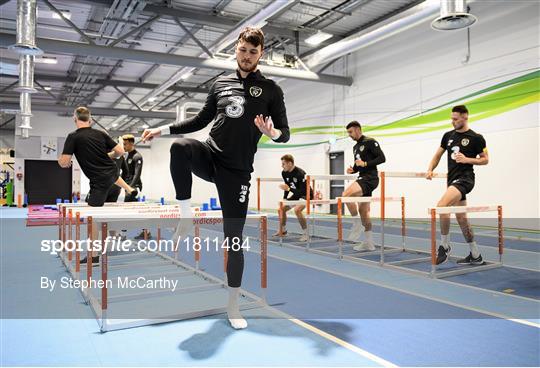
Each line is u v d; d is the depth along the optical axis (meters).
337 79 10.78
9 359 1.88
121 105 18.91
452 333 2.20
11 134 22.52
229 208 2.23
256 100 2.16
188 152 2.00
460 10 5.30
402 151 9.64
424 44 9.11
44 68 13.47
